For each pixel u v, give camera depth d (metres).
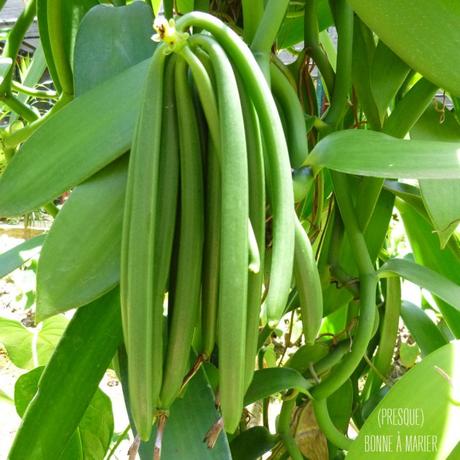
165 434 0.41
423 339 0.63
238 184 0.32
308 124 0.50
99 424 0.56
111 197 0.40
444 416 0.42
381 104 0.53
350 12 0.51
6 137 0.60
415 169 0.38
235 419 0.33
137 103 0.41
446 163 0.38
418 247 0.67
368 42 0.55
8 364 1.89
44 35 0.58
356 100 0.58
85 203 0.40
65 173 0.40
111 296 0.44
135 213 0.33
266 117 0.35
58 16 0.54
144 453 0.41
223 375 0.33
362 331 0.51
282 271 0.34
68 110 0.41
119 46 0.45
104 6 0.47
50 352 0.83
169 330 0.37
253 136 0.36
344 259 0.62
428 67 0.44
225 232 0.32
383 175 0.39
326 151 0.42
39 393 0.42
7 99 0.63
